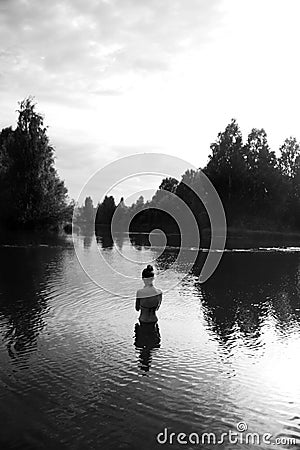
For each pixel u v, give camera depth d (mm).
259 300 14203
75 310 12227
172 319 11555
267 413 6539
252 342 9781
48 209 49156
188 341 9727
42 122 50062
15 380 7457
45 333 10109
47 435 5785
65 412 6395
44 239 38156
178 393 7086
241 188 66812
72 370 7922
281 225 66812
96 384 7344
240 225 62875
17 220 47781
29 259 24062
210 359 8633
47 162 50062
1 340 9578
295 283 17672
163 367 8156
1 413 6328
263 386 7445
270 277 19266
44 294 14359
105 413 6387
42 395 6918
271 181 68188
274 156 71375
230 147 68062
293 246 38781
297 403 6875
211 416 6406
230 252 31312
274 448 5656
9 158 50656
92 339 9695
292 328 10969
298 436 5949
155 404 6703
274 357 8828
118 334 10102
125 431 5922
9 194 47781
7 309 12242
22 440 5656
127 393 7047
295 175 73812
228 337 10102
